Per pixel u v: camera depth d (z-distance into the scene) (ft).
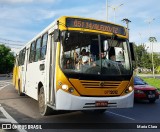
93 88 24.58
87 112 33.96
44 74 29.94
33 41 38.78
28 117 30.35
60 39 25.32
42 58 31.68
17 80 56.18
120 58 27.14
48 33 29.78
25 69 45.01
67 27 25.77
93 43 26.32
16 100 46.34
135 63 28.04
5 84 97.71
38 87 33.06
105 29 27.53
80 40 25.85
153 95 48.16
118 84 25.79
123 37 28.27
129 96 26.30
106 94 25.05
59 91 24.25
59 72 24.53
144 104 46.73
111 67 26.00
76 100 23.82
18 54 57.77
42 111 30.66
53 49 27.09
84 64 25.04
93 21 27.07
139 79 54.24
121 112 36.06
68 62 24.73
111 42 27.20
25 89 44.16
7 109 36.14
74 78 24.18
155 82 107.24
